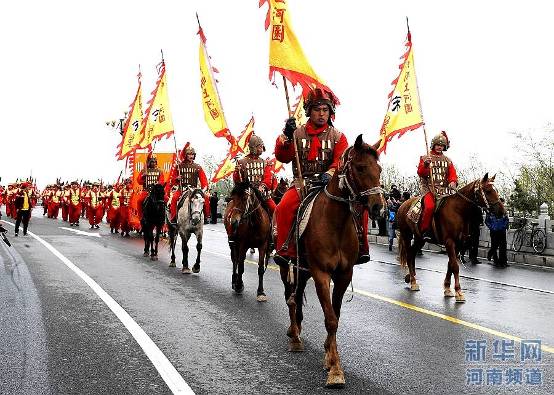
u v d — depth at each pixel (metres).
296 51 8.29
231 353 7.05
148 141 20.53
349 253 6.34
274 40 8.35
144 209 16.86
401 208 12.46
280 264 7.36
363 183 5.92
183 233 13.87
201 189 14.20
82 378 6.06
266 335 7.93
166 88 20.33
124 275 13.20
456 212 11.09
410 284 12.39
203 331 8.08
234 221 10.70
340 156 6.60
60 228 29.88
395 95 15.48
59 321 8.47
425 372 6.36
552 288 12.32
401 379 6.12
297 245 6.64
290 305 7.18
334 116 7.30
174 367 6.46
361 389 5.83
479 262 18.06
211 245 21.61
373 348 7.29
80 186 38.94
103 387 5.81
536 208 27.12
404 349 7.24
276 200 18.94
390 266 16.03
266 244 10.77
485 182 11.10
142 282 12.27
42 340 7.45
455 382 6.04
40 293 10.61
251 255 18.59
